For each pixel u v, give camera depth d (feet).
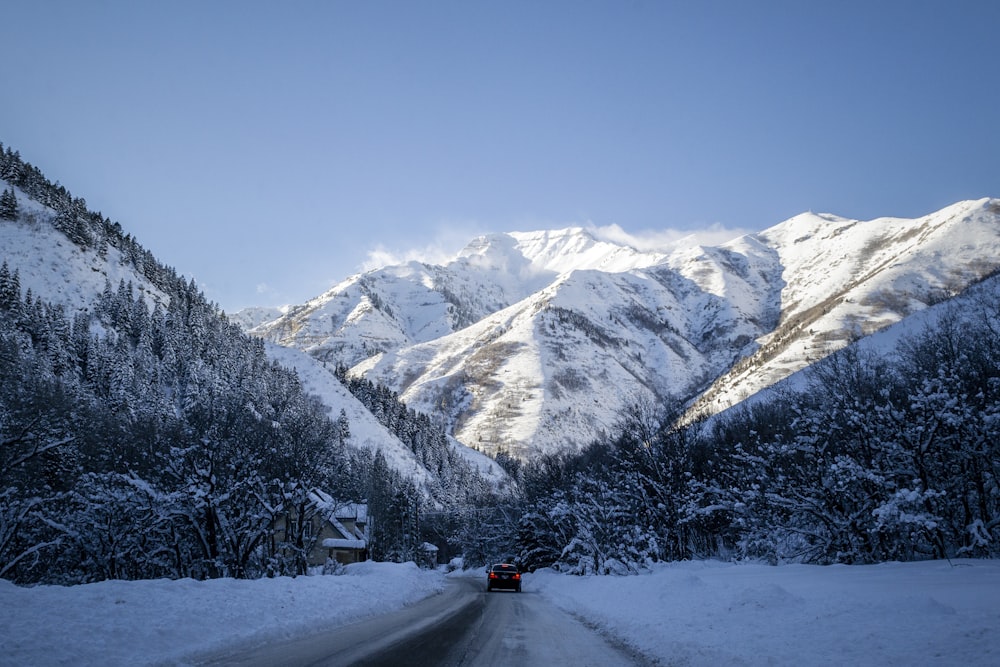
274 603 48.93
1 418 94.89
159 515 103.09
